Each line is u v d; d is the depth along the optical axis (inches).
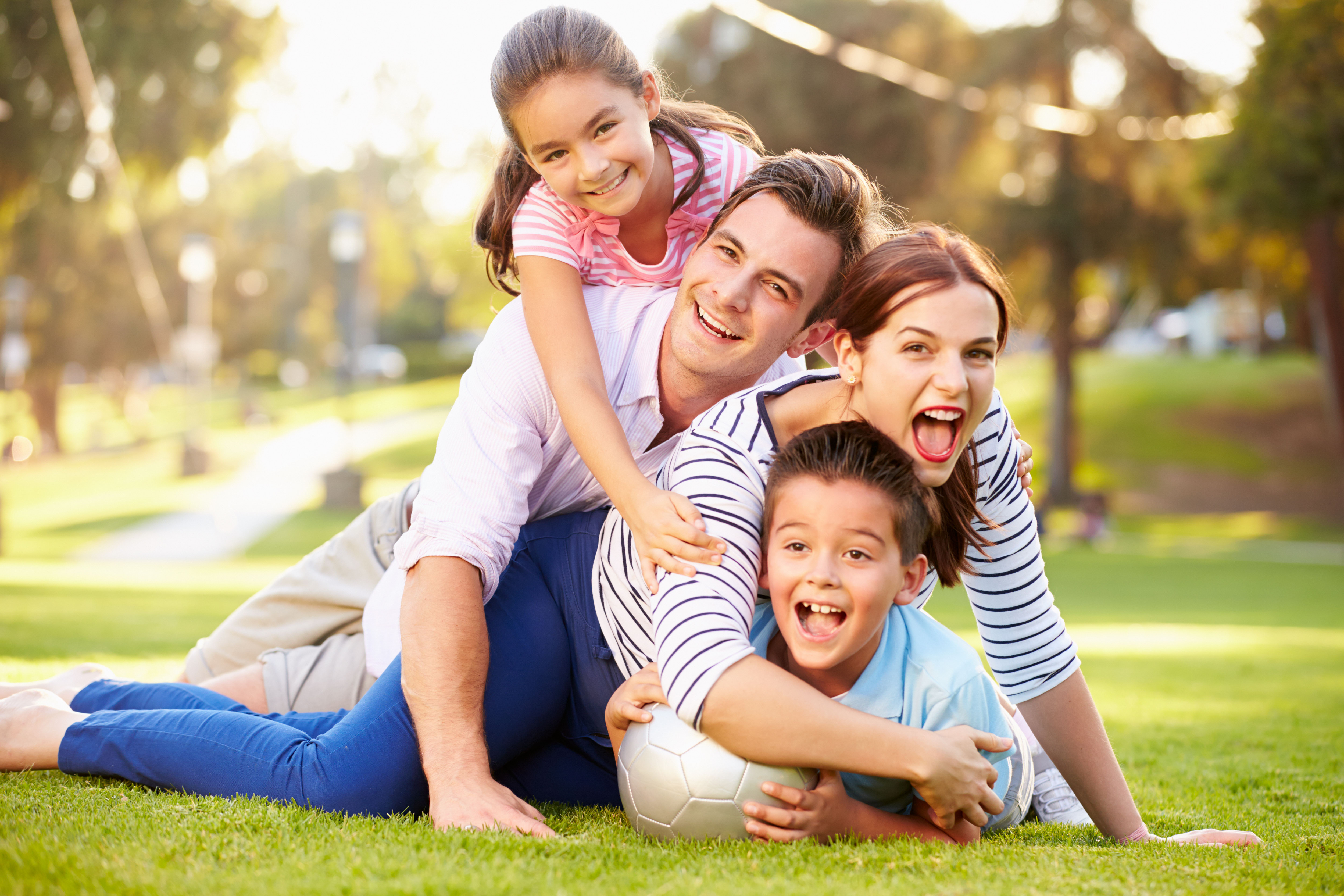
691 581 70.7
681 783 70.7
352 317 847.1
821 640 68.3
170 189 1419.8
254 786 78.4
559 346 85.7
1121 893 59.4
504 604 86.6
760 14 490.0
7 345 1164.5
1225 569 611.5
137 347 1461.6
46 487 1080.2
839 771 69.9
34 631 201.2
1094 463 1111.6
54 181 786.8
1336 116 546.6
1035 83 820.0
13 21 730.8
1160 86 786.8
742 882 59.7
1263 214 581.9
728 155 97.6
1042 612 79.8
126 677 135.2
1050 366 923.4
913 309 68.8
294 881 57.4
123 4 775.1
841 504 66.9
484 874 59.3
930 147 914.7
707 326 82.3
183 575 426.3
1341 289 753.6
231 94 839.7
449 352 2095.2
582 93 87.3
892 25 913.5
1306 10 553.0
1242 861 68.5
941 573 76.5
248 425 1530.5
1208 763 118.4
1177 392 1244.5
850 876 61.3
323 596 104.6
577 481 91.4
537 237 90.8
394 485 984.3
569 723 88.5
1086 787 80.0
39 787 80.8
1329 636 312.7
